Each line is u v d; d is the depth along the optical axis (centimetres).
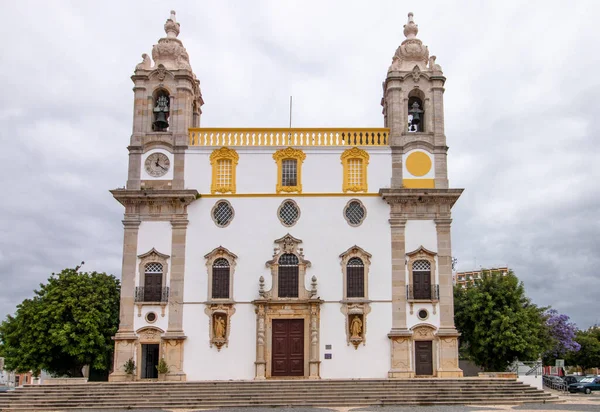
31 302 4153
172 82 4019
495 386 3206
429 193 3791
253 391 3125
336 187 3884
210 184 3888
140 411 2844
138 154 3931
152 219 3838
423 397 3050
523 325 4159
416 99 4159
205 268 3778
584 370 9025
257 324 3691
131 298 3734
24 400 3041
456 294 4709
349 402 3023
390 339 3672
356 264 3794
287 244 3797
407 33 4275
